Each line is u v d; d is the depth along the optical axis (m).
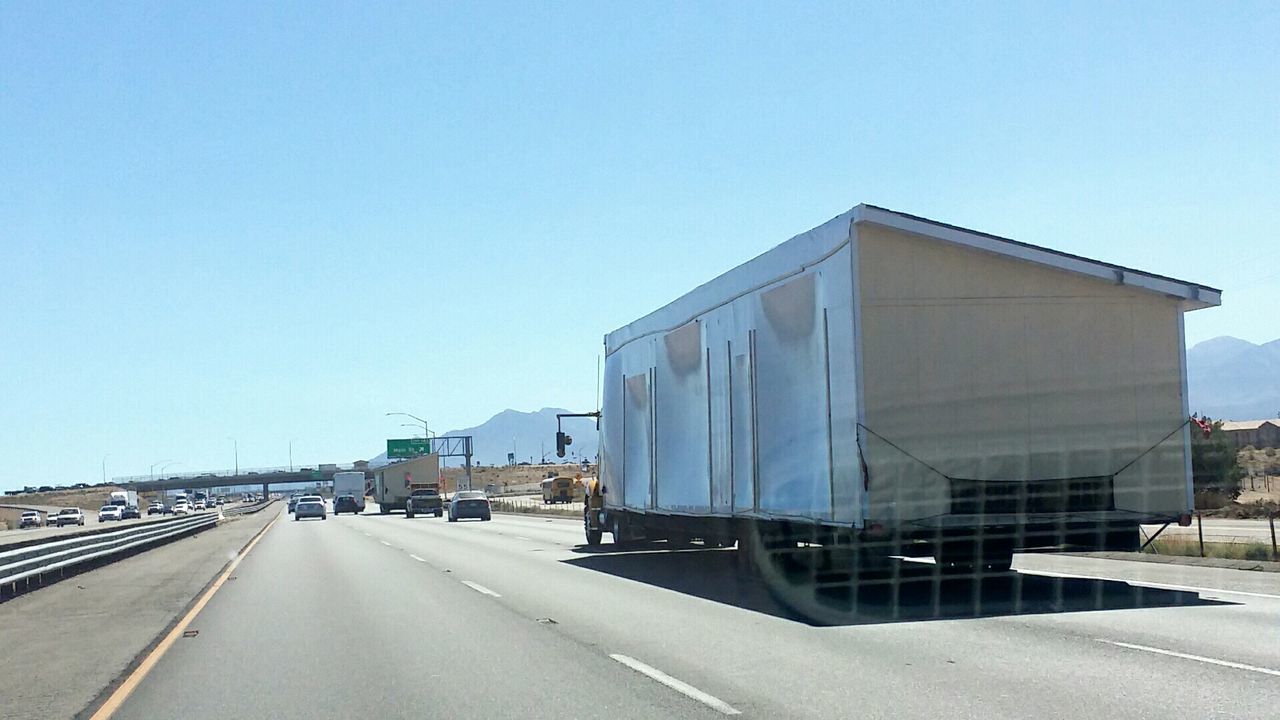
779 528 16.50
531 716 8.13
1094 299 14.64
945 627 12.03
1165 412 14.79
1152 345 14.84
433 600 16.53
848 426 13.76
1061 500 14.21
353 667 10.46
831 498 14.23
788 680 9.23
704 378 19.17
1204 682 8.58
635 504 23.86
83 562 23.42
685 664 10.17
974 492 13.84
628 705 8.43
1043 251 14.30
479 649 11.42
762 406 16.53
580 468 180.62
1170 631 11.23
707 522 19.77
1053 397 14.32
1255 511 38.28
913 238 13.98
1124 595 14.53
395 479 88.69
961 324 14.06
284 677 9.97
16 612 15.45
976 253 14.21
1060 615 12.70
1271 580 16.33
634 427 24.12
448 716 8.20
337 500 96.69
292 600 16.91
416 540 36.91
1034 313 14.39
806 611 13.92
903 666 9.68
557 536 38.03
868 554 15.65
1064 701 8.02
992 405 14.08
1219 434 48.53
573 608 14.95
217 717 8.30
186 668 10.51
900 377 13.73
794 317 15.46
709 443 18.88
